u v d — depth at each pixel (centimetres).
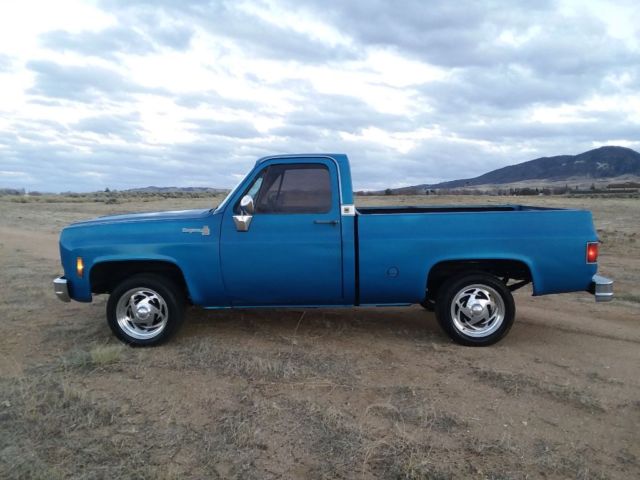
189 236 564
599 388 464
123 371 498
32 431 379
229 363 514
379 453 353
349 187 564
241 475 328
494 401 435
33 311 733
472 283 568
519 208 740
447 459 346
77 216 3078
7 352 561
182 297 579
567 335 625
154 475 324
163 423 394
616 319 705
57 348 573
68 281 575
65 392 438
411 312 720
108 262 572
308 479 325
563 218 565
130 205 4134
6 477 322
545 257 562
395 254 560
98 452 352
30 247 1555
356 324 658
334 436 373
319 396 441
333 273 564
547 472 334
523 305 791
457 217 561
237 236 562
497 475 329
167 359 528
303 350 557
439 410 416
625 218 2639
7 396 440
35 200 5722
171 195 7044
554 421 402
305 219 561
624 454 357
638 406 428
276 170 569
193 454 350
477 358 538
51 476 322
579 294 873
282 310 724
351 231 561
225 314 701
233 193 569
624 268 1137
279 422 394
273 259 562
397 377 484
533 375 492
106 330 635
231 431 379
